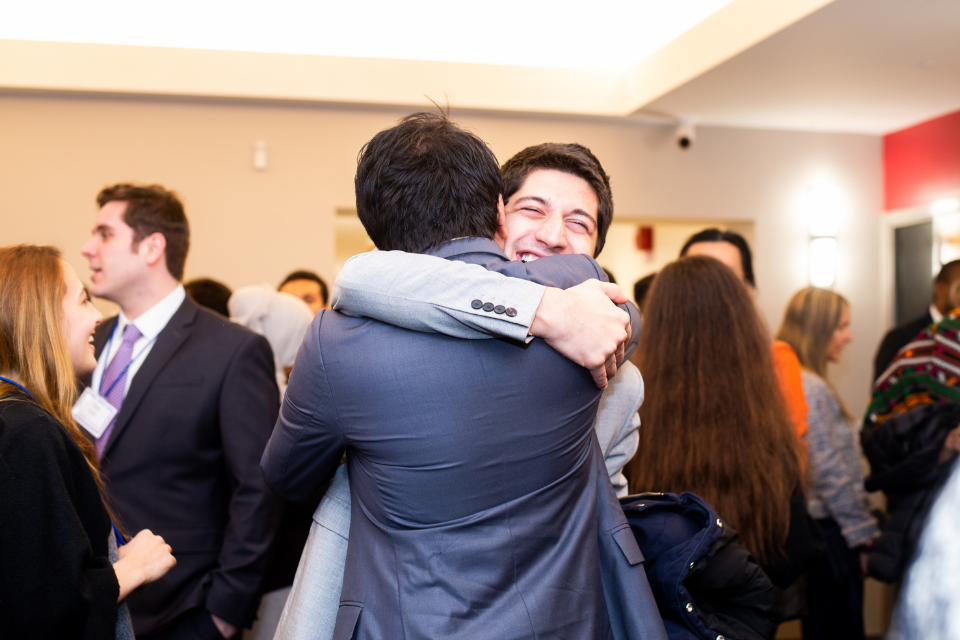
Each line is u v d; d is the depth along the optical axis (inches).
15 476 43.8
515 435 36.2
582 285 38.1
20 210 166.4
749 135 188.9
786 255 189.5
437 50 171.6
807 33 126.4
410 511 36.6
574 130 182.4
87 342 55.9
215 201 172.7
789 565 65.3
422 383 35.5
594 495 40.4
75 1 155.6
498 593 35.8
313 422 38.3
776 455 65.2
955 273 126.7
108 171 169.0
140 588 53.9
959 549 19.3
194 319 74.7
